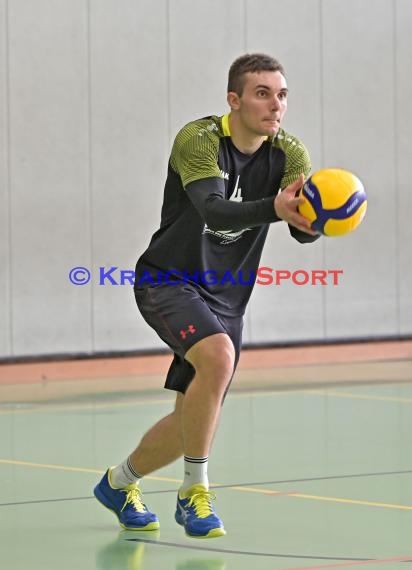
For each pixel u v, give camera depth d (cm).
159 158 2472
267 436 1590
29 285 2361
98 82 2411
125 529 998
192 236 935
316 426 1683
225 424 1714
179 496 945
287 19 2606
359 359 2708
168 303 937
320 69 2648
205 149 893
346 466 1341
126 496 1000
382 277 2741
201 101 2509
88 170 2408
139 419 1773
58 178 2380
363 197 825
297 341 2639
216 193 872
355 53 2686
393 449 1467
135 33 2445
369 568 841
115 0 2425
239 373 2445
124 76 2434
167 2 2475
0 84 2323
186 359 930
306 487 1204
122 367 2445
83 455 1437
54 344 2383
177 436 970
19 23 2336
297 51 2622
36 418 1788
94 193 2416
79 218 2403
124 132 2438
